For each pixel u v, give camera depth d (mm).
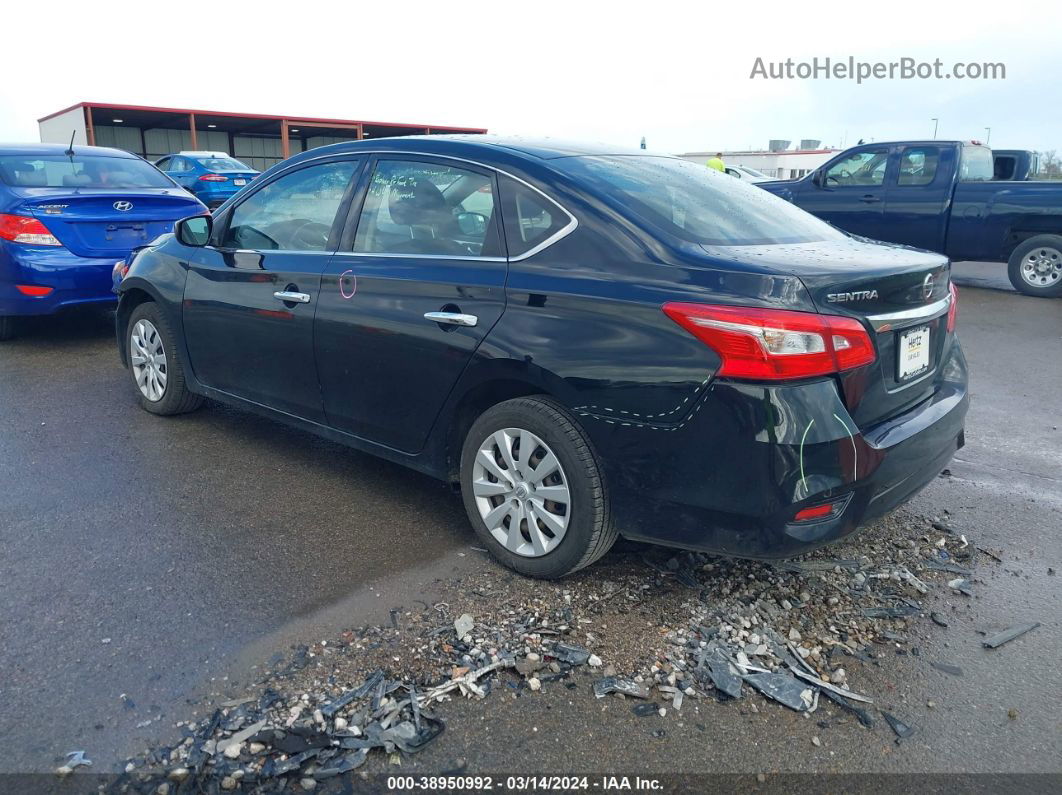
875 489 2865
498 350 3154
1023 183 10109
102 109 31016
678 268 2861
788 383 2639
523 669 2721
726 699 2621
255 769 2291
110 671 2686
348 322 3709
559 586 3244
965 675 2768
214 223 4609
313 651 2807
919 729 2514
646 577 3311
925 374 3238
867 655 2865
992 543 3701
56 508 3898
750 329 2617
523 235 3250
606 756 2377
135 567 3357
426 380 3463
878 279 2844
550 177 3271
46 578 3256
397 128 39219
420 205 3627
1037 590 3307
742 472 2688
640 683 2680
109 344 7312
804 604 3154
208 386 4734
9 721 2451
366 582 3268
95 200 6883
